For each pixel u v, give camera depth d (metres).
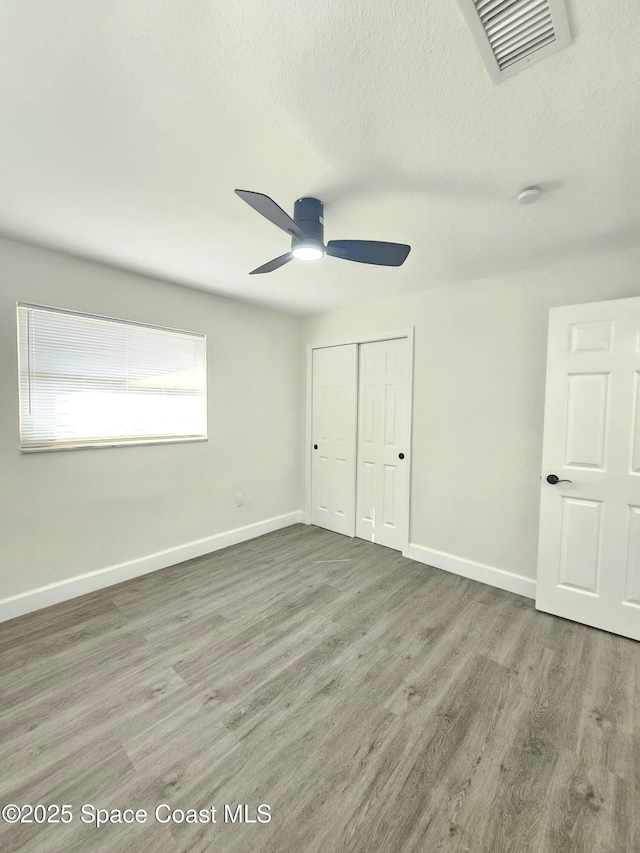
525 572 2.68
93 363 2.65
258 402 3.78
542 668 1.92
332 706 1.67
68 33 0.99
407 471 3.27
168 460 3.08
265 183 1.65
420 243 2.22
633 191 1.69
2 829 1.19
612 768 1.39
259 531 3.84
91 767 1.38
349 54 1.04
